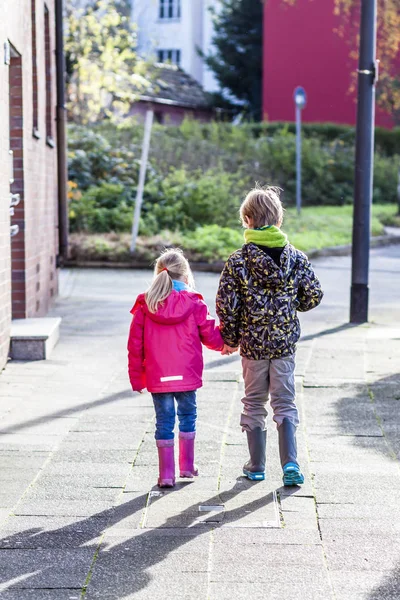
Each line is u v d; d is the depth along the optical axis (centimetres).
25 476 620
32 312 1202
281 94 4397
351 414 782
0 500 571
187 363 602
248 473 612
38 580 451
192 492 587
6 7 976
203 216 2419
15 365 1006
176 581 448
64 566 468
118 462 652
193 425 618
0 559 477
